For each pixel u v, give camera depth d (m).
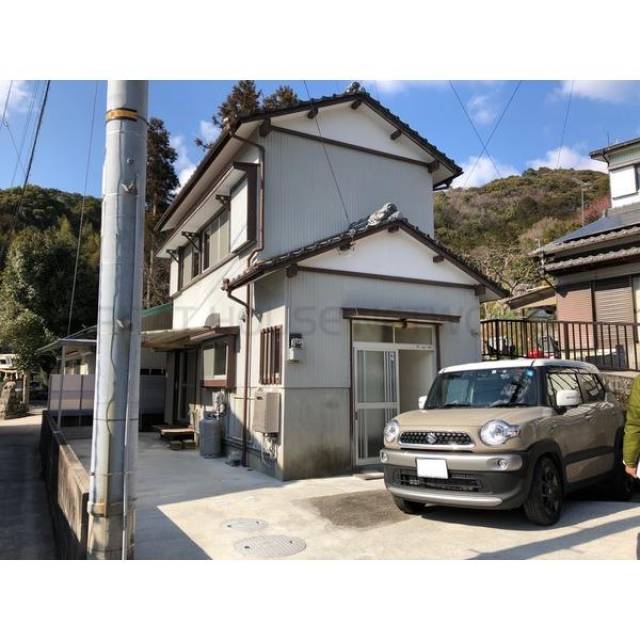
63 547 5.35
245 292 9.60
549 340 11.89
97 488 3.76
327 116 10.52
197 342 12.04
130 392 3.87
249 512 5.99
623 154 14.93
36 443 15.13
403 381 9.67
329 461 7.97
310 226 9.98
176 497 6.78
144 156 4.11
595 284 13.22
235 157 10.41
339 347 8.28
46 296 26.19
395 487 5.45
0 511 8.01
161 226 14.95
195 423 12.38
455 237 42.66
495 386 5.92
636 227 12.05
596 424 6.06
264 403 7.87
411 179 11.65
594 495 6.68
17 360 25.48
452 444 5.04
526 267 28.47
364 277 8.66
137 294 3.97
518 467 4.73
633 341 12.04
